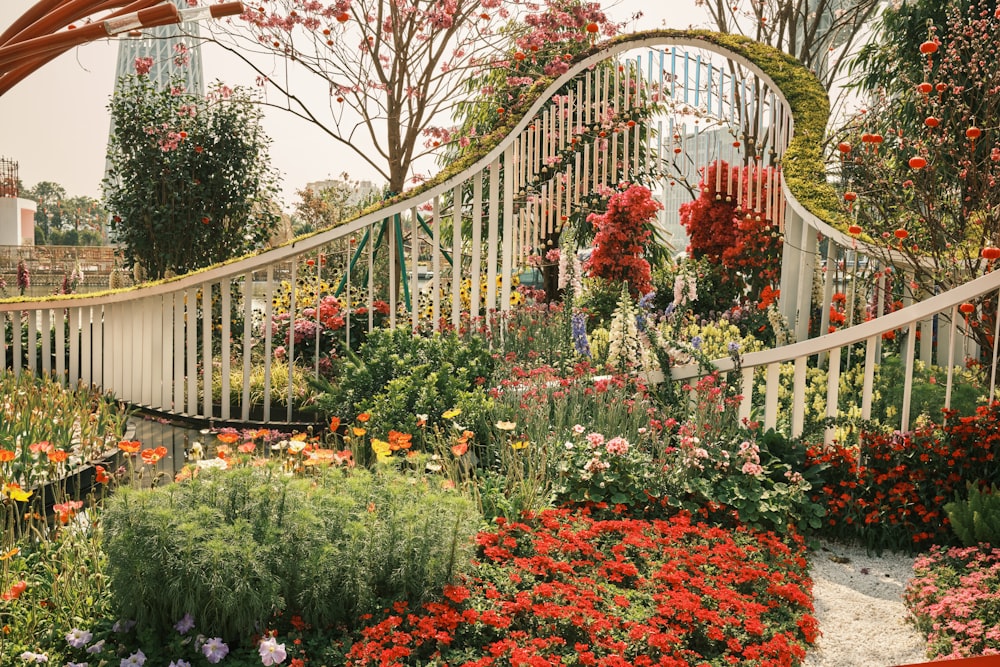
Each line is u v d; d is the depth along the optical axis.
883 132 7.66
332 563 2.93
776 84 8.85
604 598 3.23
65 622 2.86
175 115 8.48
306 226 13.34
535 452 4.63
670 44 8.73
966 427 4.40
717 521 4.31
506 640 2.85
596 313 8.55
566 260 8.34
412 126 9.02
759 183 8.51
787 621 3.32
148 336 6.75
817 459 4.61
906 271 6.46
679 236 12.51
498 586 3.26
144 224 8.52
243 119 8.86
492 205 7.70
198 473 3.34
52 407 5.17
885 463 4.50
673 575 3.31
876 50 9.59
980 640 2.99
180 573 2.70
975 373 5.88
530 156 8.17
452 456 4.59
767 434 4.78
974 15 8.00
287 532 2.95
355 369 5.75
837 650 3.22
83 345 7.20
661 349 5.50
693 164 10.42
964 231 5.87
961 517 4.00
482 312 7.61
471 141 9.20
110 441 5.26
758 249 9.00
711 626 2.99
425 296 8.73
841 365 7.02
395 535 3.12
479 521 3.55
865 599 3.72
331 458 3.68
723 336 7.46
